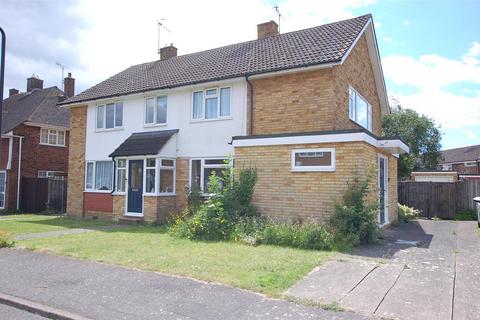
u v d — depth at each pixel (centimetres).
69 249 962
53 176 2566
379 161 1330
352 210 1012
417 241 1072
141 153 1568
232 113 1490
